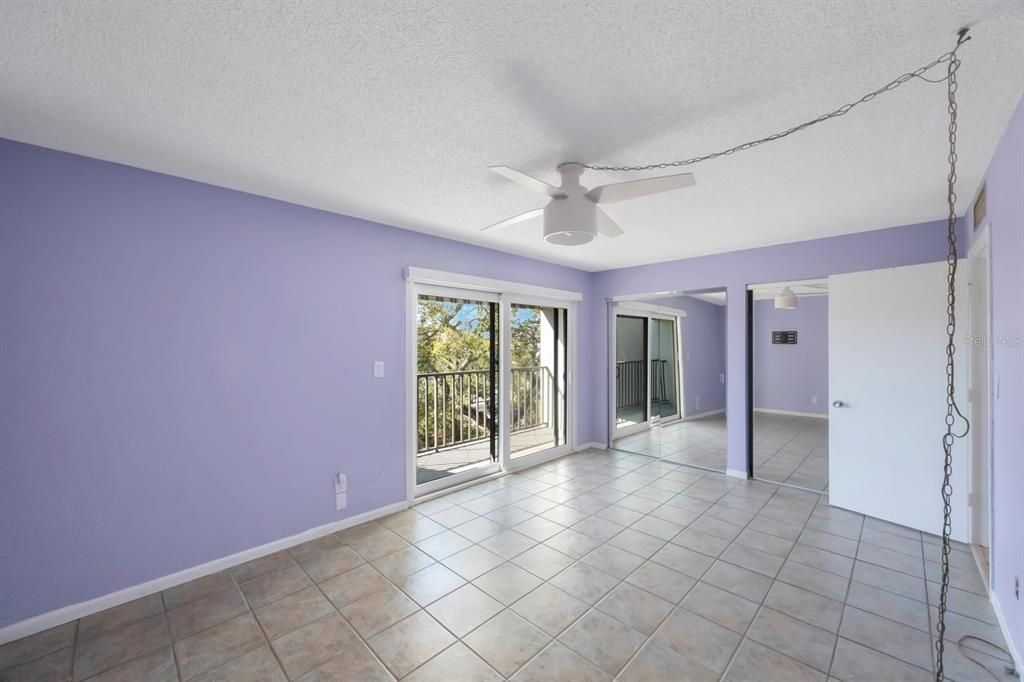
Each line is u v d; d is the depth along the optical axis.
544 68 1.48
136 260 2.27
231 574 2.47
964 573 2.43
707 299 4.72
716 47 1.37
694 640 1.89
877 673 1.70
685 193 2.66
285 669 1.76
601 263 4.90
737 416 4.19
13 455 1.95
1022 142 1.66
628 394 5.25
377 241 3.28
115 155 2.13
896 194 2.67
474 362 4.84
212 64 1.45
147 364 2.29
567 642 1.89
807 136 1.95
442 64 1.45
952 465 2.87
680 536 2.90
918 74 1.50
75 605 2.09
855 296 3.30
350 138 1.98
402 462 3.42
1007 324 1.93
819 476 4.09
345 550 2.75
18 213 1.97
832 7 1.20
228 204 2.58
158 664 1.79
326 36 1.32
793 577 2.39
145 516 2.29
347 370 3.11
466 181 2.48
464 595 2.24
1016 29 1.27
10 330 1.94
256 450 2.68
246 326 2.64
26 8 1.19
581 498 3.62
